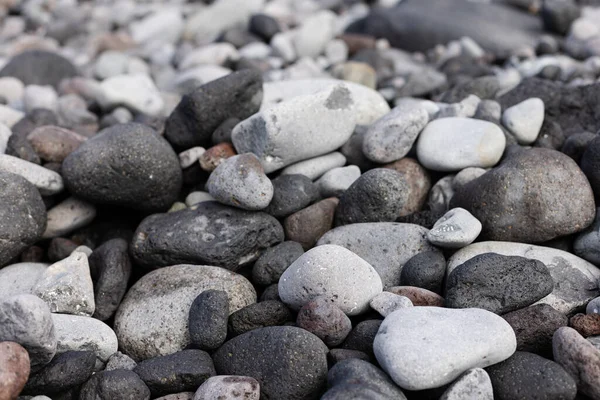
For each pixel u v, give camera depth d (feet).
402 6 4.38
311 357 2.00
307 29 3.86
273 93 2.93
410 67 3.68
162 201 2.47
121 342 2.19
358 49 3.94
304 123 2.45
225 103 2.57
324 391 2.01
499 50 3.95
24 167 2.40
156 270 2.31
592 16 4.30
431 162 2.50
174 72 3.78
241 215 2.35
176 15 4.54
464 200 2.36
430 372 1.91
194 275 2.25
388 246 2.31
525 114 2.62
